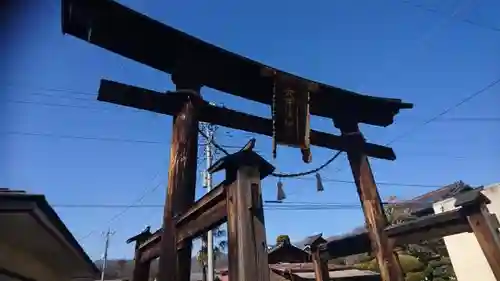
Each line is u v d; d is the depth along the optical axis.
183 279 4.74
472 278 15.47
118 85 5.82
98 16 5.48
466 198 6.37
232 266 3.37
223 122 7.26
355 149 8.58
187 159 5.64
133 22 5.73
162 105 6.11
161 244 5.11
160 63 6.48
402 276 7.27
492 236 5.95
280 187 7.86
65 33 5.73
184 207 5.27
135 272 7.43
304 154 7.05
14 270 5.29
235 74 6.98
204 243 24.05
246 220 3.43
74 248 5.96
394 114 9.32
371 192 8.05
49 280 7.25
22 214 3.92
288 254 20.89
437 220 6.79
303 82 7.23
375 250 7.63
